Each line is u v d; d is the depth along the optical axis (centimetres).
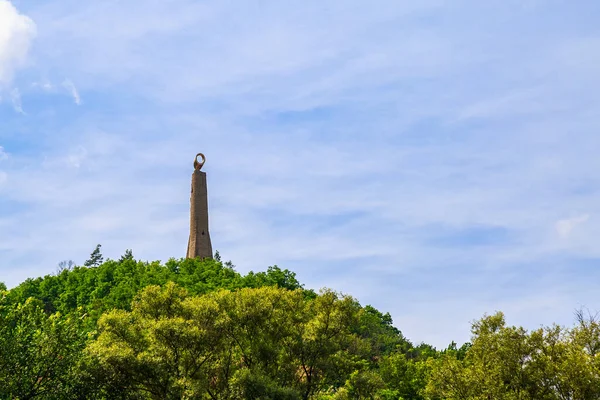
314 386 5512
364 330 12712
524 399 4406
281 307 5516
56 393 4122
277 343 5375
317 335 5453
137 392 4588
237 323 5194
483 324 4972
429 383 5188
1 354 3909
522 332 4678
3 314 4247
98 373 4394
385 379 8200
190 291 10844
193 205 14250
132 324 5072
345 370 5675
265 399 4597
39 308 4319
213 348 5066
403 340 13925
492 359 4694
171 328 4622
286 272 12600
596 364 4225
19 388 3938
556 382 4325
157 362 4519
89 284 12706
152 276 11969
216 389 5131
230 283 11781
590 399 4138
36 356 4091
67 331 4262
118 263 13700
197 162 14525
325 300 5581
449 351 10556
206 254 14000
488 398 4559
